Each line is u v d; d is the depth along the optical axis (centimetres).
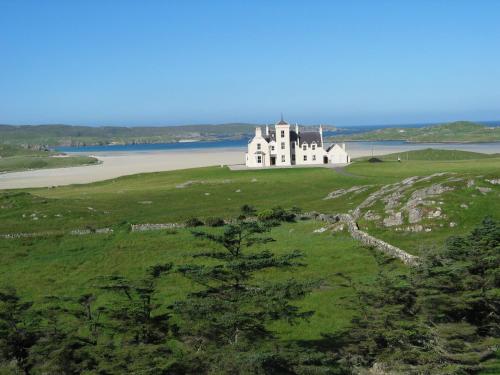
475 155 19600
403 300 3158
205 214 8481
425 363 2841
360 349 3150
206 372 2723
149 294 3438
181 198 10406
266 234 6825
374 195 7744
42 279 5325
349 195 9038
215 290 3256
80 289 4922
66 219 8362
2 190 13738
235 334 3017
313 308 4003
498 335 3170
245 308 3212
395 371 2812
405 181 7862
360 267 4950
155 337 3134
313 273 4872
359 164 14125
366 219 6556
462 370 2745
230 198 10244
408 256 4850
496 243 3350
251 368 2612
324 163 16200
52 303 4412
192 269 3198
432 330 2950
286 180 11962
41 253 6444
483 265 3250
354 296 3503
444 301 3031
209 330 2986
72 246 6694
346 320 3750
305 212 8069
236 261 3100
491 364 2872
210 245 6334
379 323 3022
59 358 2778
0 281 5303
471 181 6662
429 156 19912
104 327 3303
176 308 3038
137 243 6681
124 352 2780
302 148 16375
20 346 2984
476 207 6069
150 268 3475
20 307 3344
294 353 2844
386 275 3453
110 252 6306
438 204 6178
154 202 10025
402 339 2964
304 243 6147
